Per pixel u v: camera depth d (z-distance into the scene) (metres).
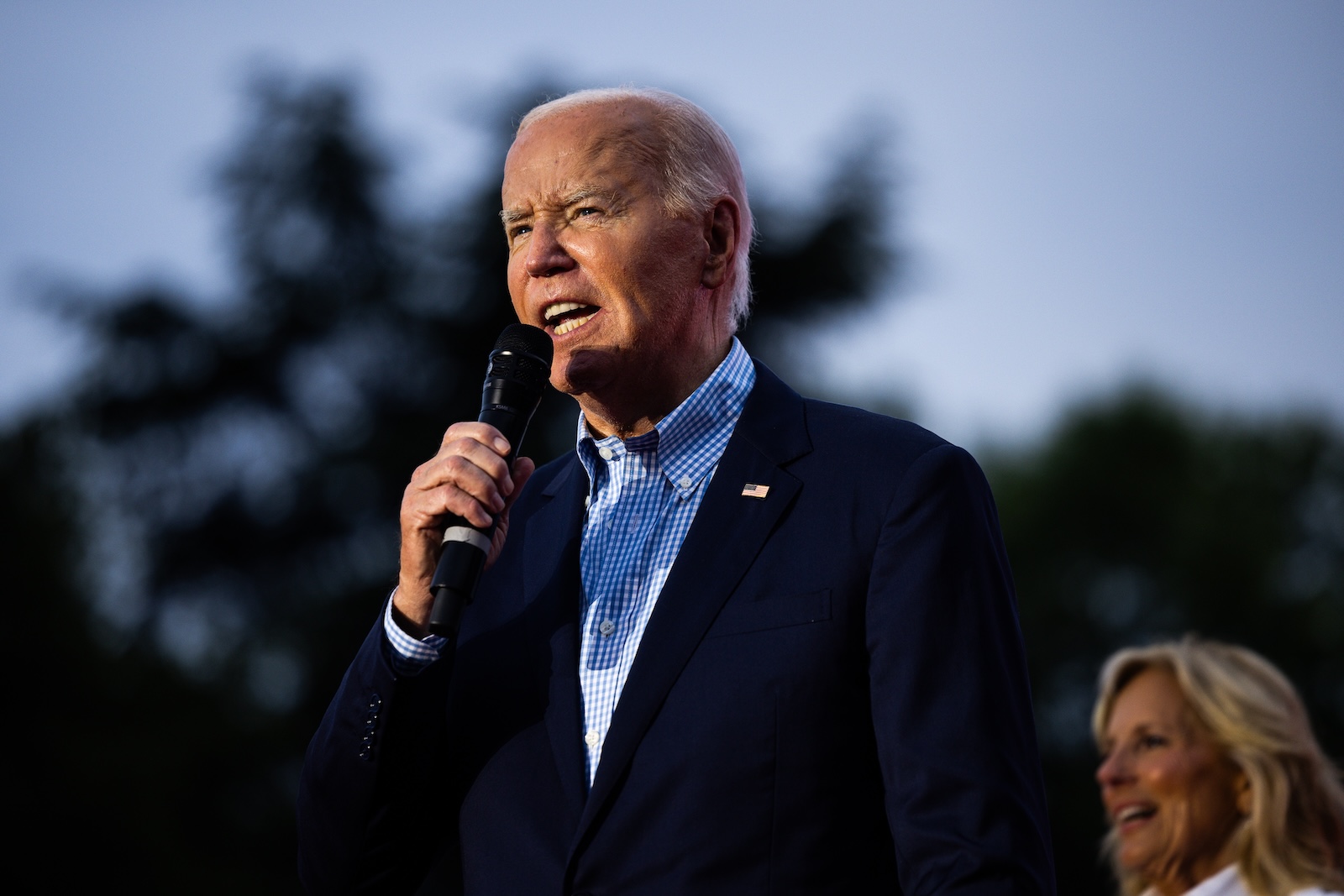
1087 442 43.50
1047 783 36.66
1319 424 44.31
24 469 35.81
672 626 3.64
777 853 3.38
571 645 3.86
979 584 3.51
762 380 4.20
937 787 3.25
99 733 32.41
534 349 4.11
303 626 37.03
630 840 3.47
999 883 3.10
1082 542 41.81
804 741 3.44
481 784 3.83
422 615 3.85
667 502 4.02
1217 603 40.38
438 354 40.12
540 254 4.11
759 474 3.85
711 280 4.28
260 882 31.91
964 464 3.70
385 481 38.91
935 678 3.38
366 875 3.99
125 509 39.94
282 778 33.91
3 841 30.17
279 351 41.41
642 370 4.11
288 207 43.00
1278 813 5.43
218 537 38.62
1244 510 42.19
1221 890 5.52
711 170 4.31
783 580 3.63
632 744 3.54
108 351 41.84
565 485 4.31
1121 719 5.84
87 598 34.97
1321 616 40.38
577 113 4.24
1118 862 6.02
